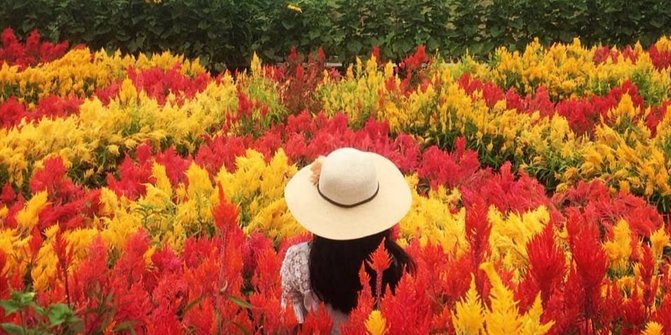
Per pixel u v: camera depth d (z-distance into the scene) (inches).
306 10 458.6
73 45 465.7
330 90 348.2
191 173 190.2
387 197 117.8
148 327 103.3
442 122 287.3
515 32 468.4
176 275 138.2
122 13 455.2
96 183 254.1
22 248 143.2
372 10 460.8
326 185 114.2
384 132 280.4
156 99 306.3
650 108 276.8
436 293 107.3
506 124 277.9
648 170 225.6
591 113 292.0
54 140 244.5
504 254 154.3
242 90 342.3
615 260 136.6
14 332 87.6
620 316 103.4
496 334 77.9
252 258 156.6
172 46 462.3
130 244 128.8
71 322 89.4
